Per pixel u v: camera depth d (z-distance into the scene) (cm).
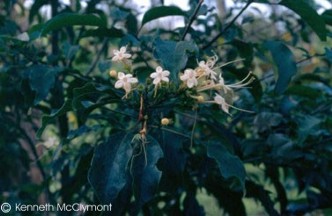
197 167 62
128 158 40
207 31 68
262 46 53
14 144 81
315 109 74
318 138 66
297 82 76
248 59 60
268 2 49
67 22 49
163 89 41
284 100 70
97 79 59
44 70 53
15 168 88
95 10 73
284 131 71
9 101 71
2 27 69
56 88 64
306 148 66
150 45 54
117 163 40
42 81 52
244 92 74
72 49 59
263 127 67
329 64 91
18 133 78
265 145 68
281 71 49
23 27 95
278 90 50
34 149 73
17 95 69
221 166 42
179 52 41
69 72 57
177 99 42
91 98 53
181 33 59
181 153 50
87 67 93
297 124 66
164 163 49
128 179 44
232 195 64
